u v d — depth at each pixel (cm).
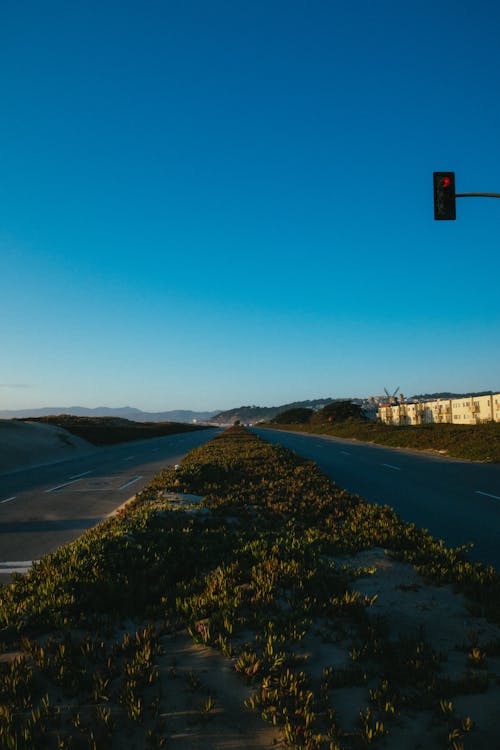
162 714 330
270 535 777
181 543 719
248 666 376
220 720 324
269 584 518
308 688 356
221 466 1722
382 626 440
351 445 3725
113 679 371
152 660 392
